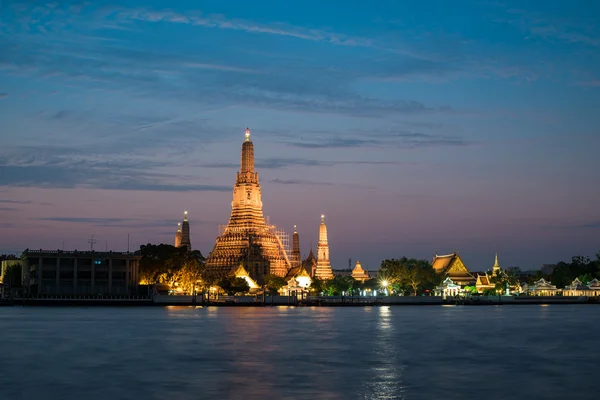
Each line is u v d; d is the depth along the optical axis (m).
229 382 84.88
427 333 149.00
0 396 76.69
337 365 98.75
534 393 78.38
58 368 95.88
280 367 96.88
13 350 116.12
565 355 110.50
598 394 77.94
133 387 81.62
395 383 84.25
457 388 81.19
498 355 110.12
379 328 162.88
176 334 144.75
